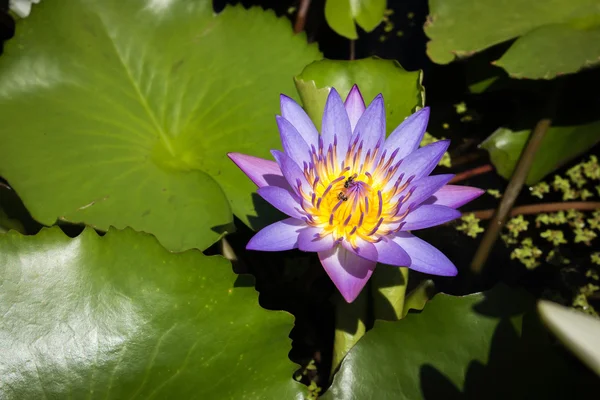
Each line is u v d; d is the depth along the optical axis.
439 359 0.43
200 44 0.51
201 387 0.41
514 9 0.53
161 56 0.51
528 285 0.52
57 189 0.47
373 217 0.44
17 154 0.48
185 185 0.47
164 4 0.51
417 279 0.51
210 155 0.49
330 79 0.49
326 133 0.44
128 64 0.51
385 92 0.50
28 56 0.50
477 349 0.43
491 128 0.58
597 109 0.53
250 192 0.48
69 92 0.50
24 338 0.41
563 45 0.50
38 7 0.50
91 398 0.41
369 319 0.48
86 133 0.49
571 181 0.56
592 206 0.54
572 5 0.52
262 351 0.43
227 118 0.50
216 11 0.62
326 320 0.51
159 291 0.42
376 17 0.57
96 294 0.42
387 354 0.43
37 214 0.46
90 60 0.50
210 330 0.42
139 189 0.47
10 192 0.49
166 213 0.46
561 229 0.54
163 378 0.41
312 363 0.50
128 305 0.42
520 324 0.43
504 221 0.52
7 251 0.42
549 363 0.42
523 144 0.54
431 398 0.42
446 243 0.53
